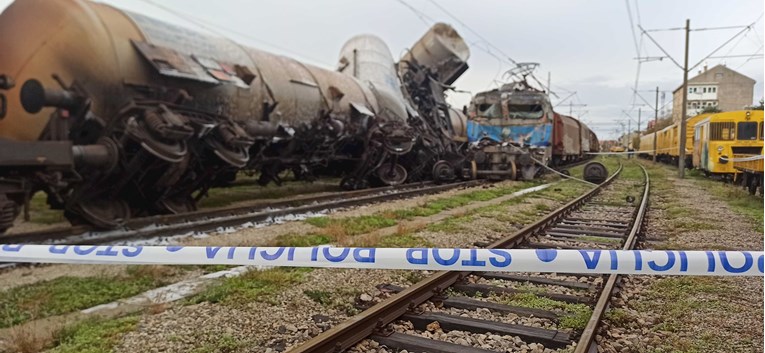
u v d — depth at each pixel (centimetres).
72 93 1002
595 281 686
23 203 864
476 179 2584
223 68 1273
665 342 498
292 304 580
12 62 985
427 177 2522
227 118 1265
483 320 523
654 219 1367
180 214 1114
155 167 1091
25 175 838
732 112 2531
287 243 929
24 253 418
